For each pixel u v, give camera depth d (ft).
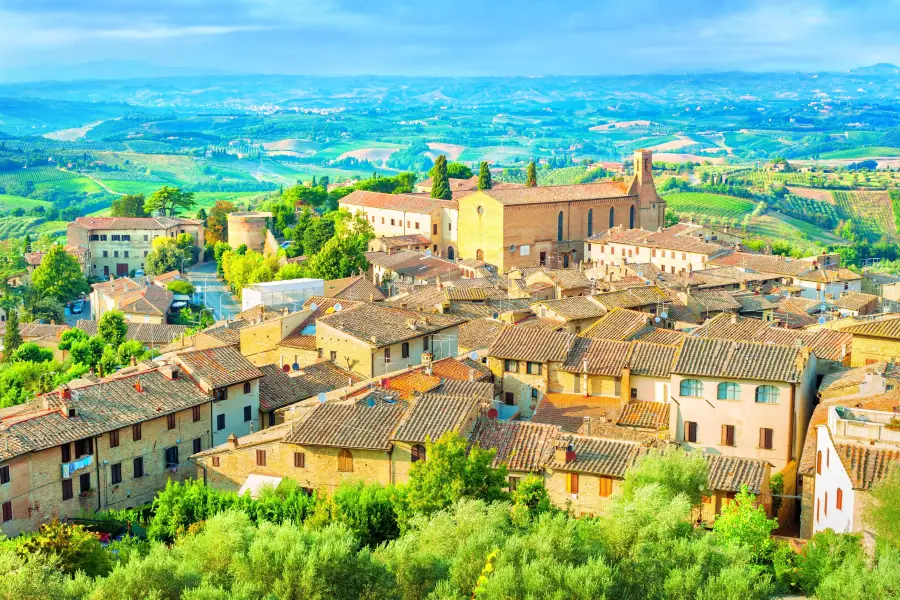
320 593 231.30
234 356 403.13
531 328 414.21
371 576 237.86
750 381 339.36
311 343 451.94
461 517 254.88
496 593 221.05
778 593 246.47
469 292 555.69
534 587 220.84
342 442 316.19
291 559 235.81
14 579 221.66
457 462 278.87
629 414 365.61
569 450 295.48
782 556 256.93
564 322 484.33
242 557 239.50
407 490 285.43
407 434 313.12
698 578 229.25
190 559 247.29
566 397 384.68
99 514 334.44
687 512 253.03
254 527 265.75
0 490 309.83
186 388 376.68
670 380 357.20
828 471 273.13
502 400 401.70
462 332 474.08
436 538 253.44
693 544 240.53
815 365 374.84
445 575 240.32
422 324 460.14
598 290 600.80
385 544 272.10
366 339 433.89
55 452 327.67
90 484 339.16
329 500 290.56
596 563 228.84
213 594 220.23
